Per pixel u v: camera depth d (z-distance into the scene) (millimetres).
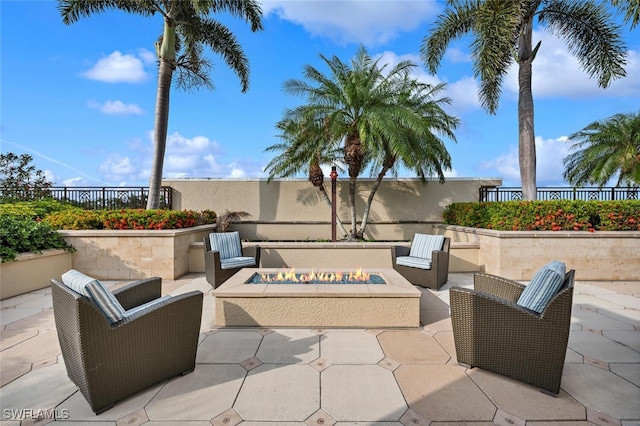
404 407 2123
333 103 9180
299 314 3686
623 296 5035
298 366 2715
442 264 5566
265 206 10969
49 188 9477
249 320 3695
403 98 9023
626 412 2078
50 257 5781
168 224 6766
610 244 6133
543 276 2492
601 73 8180
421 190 11000
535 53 8109
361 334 3477
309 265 7336
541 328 2311
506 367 2463
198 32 9750
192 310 2561
